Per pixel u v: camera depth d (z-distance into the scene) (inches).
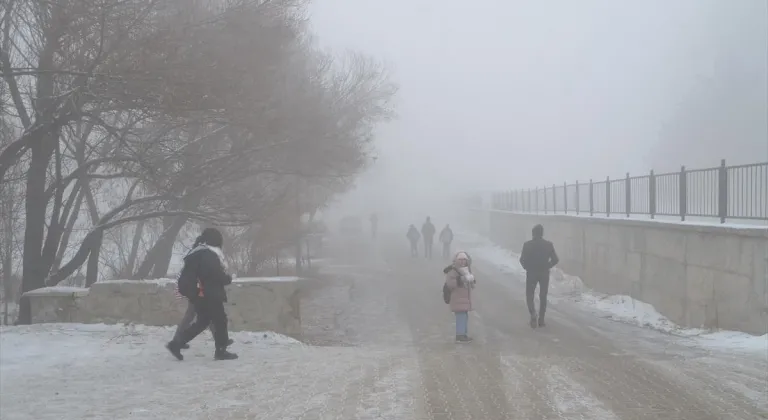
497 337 541.3
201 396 297.6
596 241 826.2
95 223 749.9
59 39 511.8
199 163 630.5
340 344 533.6
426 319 665.0
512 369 369.7
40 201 617.6
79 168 600.7
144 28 505.0
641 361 398.6
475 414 271.4
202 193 655.8
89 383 322.7
